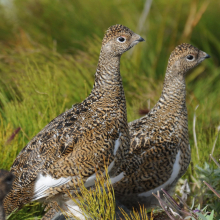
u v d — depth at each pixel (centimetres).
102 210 632
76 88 1128
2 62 1213
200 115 1110
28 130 939
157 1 1692
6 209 672
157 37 1608
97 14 1595
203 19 1659
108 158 672
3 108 1045
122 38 707
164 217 773
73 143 664
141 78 1243
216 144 934
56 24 1547
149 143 757
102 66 709
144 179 750
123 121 695
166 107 786
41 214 804
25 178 666
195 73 1519
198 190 847
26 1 1591
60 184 662
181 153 773
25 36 1434
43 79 1039
